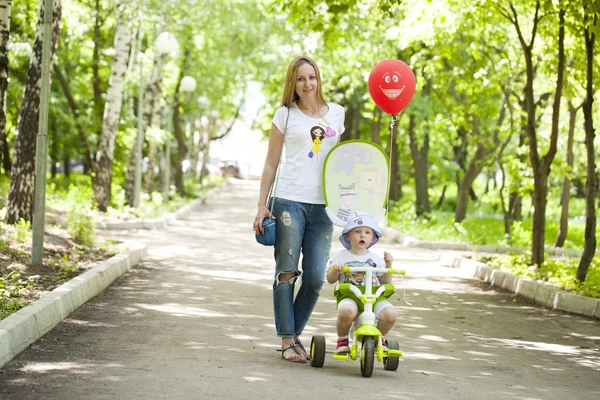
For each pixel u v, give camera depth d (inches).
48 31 607.5
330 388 322.7
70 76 1745.8
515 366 409.1
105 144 1286.9
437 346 453.4
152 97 1577.3
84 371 341.4
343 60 1374.3
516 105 1461.6
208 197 2230.6
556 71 881.5
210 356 382.9
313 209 373.4
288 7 757.3
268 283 692.7
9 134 1824.6
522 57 1077.8
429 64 1091.9
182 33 1771.7
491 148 1305.4
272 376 340.8
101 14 1561.3
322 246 377.1
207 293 613.0
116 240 873.5
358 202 370.0
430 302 639.1
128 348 396.5
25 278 539.2
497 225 1659.7
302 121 371.6
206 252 935.0
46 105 610.9
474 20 916.0
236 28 1699.1
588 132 687.1
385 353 362.3
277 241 372.2
